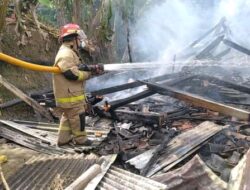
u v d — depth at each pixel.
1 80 6.30
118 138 5.09
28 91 7.43
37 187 3.53
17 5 7.70
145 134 5.34
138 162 4.24
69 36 4.61
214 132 5.00
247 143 4.81
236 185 3.46
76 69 4.49
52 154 4.61
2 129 5.55
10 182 3.64
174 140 4.91
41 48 8.77
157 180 3.69
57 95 4.64
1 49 7.44
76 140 4.87
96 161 4.20
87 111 6.02
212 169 4.06
